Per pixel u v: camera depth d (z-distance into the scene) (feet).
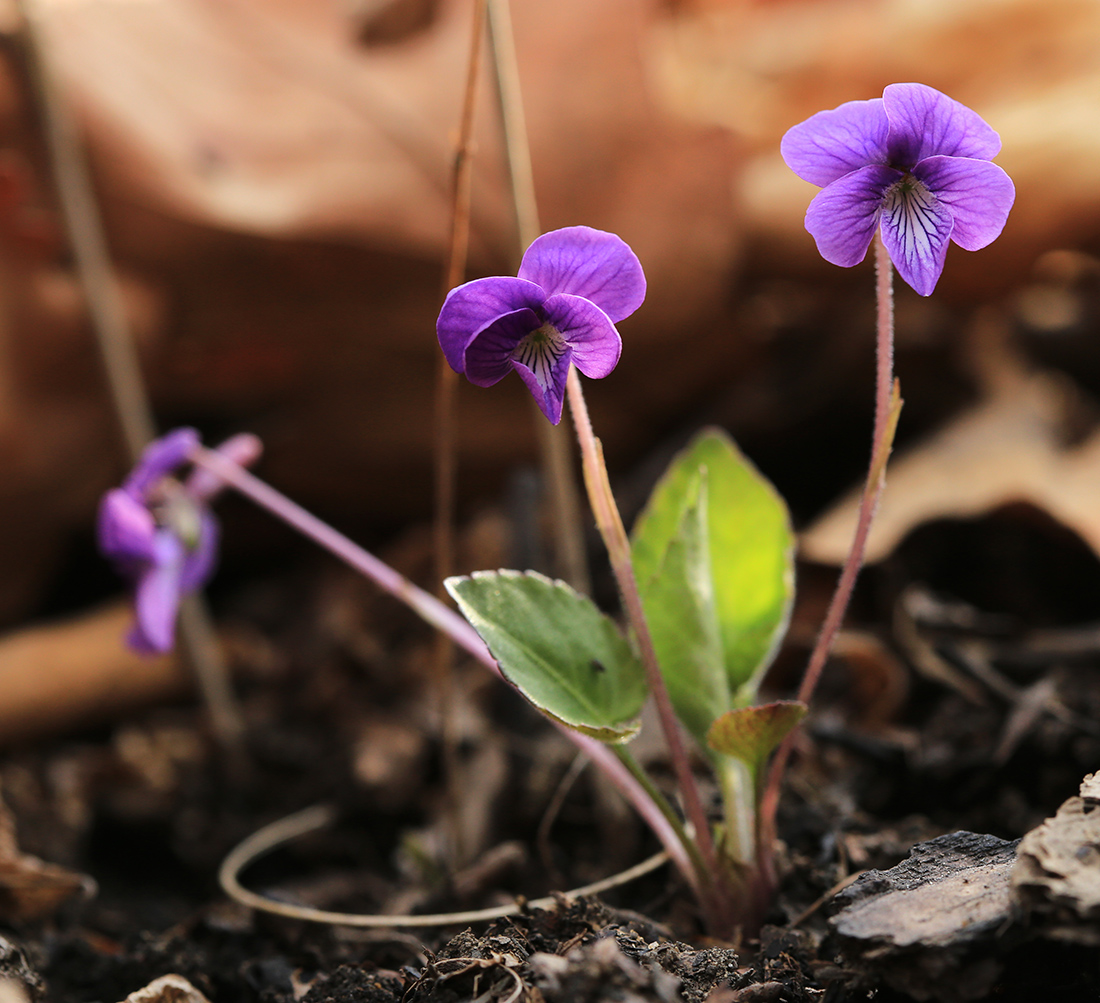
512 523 1.21
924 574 1.27
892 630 1.15
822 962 0.86
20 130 1.20
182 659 1.34
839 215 0.83
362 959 0.94
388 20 1.39
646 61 1.37
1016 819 0.99
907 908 0.81
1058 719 1.01
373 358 1.40
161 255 1.28
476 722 1.19
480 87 1.35
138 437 1.20
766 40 1.88
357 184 1.31
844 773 1.03
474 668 1.33
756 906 0.90
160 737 1.33
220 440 1.45
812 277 1.49
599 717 0.89
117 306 1.26
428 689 1.31
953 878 0.83
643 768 1.03
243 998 0.93
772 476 1.58
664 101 1.39
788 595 0.94
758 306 1.54
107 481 1.39
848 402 1.50
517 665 0.87
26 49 1.11
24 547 1.37
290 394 1.43
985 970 0.79
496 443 1.51
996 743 1.03
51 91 1.12
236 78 1.34
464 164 0.94
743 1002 0.84
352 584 1.52
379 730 1.24
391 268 1.33
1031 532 1.27
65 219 1.14
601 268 0.82
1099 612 1.22
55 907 0.99
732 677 0.94
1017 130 1.45
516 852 1.00
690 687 0.92
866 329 1.48
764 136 1.66
